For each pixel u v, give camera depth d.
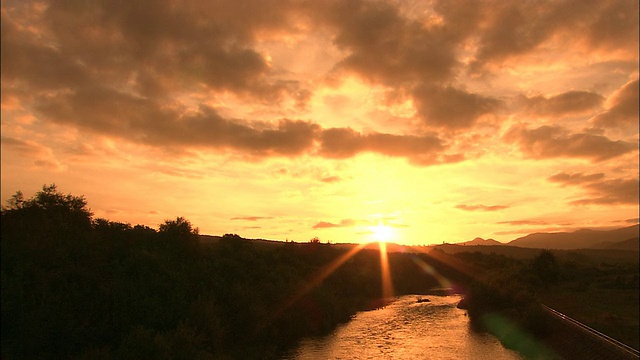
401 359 32.06
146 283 32.56
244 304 36.88
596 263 144.75
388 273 90.31
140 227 43.19
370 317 52.59
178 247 42.03
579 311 45.44
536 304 42.19
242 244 54.84
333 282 68.62
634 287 72.62
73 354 25.02
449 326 46.06
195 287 35.88
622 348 24.70
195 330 29.03
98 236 37.50
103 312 28.23
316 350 35.16
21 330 24.41
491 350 34.50
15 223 33.53
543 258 79.56
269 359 32.19
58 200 38.56
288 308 43.16
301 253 74.81
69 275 30.42
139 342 25.14
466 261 117.00
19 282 26.84
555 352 32.12
